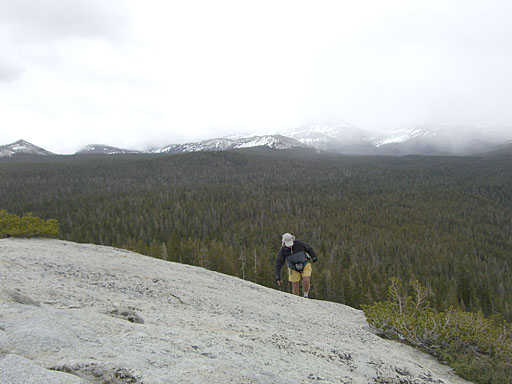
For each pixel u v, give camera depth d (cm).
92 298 539
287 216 11844
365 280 5425
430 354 666
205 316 569
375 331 757
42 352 255
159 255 5506
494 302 5194
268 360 367
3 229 1320
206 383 250
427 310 757
